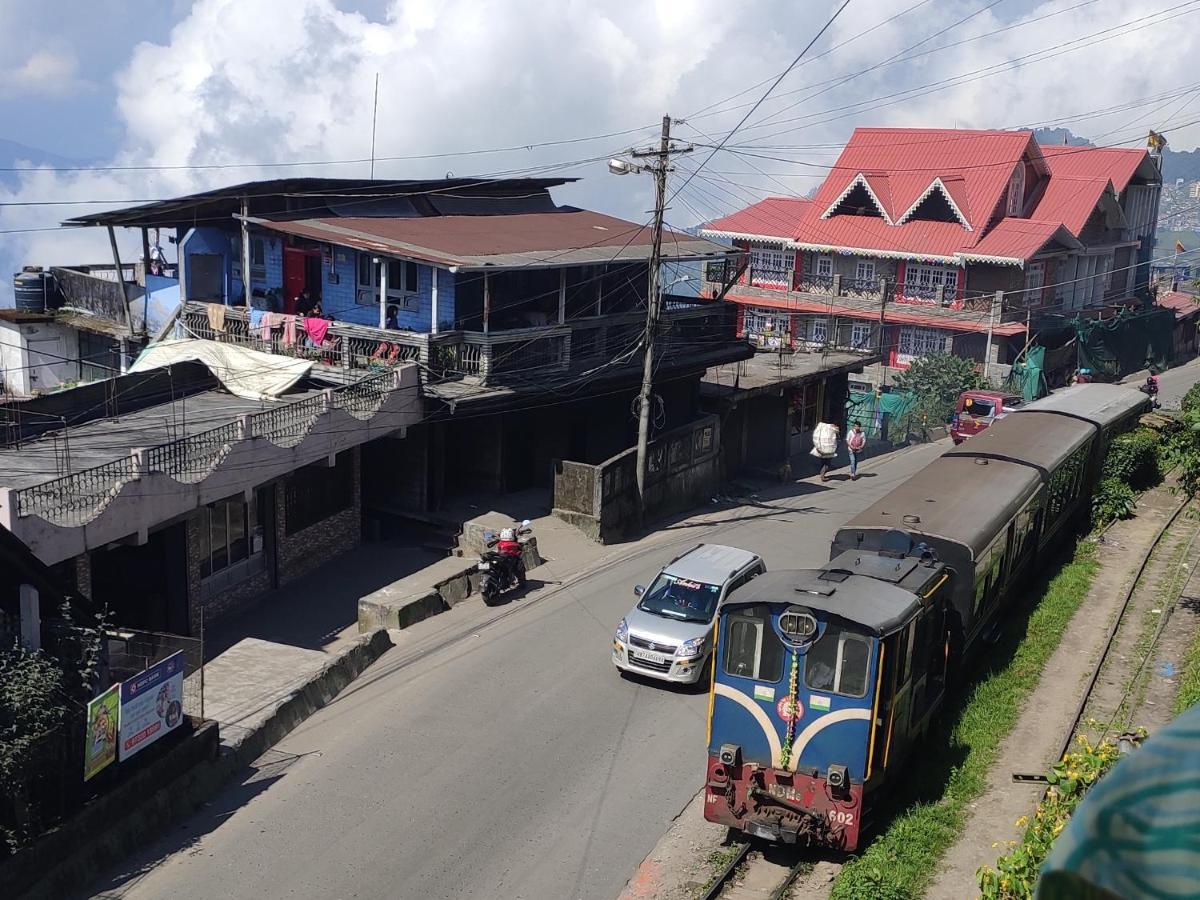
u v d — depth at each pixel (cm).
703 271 4025
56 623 1541
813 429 4353
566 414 3294
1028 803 1468
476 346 2772
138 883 1354
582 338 3155
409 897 1327
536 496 3123
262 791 1595
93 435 2312
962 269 5344
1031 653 1983
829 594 1410
